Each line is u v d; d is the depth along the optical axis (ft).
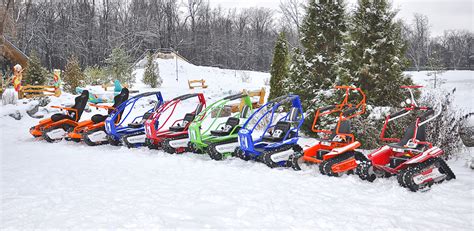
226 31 231.91
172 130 34.24
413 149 22.41
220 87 94.79
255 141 28.71
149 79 97.45
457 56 202.69
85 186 22.36
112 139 37.32
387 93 32.65
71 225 16.31
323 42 40.19
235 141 30.81
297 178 23.76
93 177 24.50
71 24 197.67
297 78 40.55
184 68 133.49
